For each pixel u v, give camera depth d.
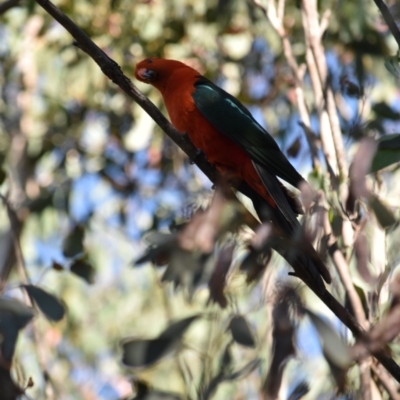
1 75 16.52
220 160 9.94
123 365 6.44
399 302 7.01
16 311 6.20
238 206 7.02
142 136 15.54
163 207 14.71
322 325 5.93
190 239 6.74
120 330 14.91
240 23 15.83
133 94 8.08
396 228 8.23
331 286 9.32
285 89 15.86
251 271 6.41
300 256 6.87
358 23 13.14
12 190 14.74
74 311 14.55
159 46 15.77
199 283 6.93
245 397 10.84
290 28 15.13
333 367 5.95
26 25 16.44
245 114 10.01
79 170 15.81
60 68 16.25
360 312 7.82
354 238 7.85
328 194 8.41
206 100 10.09
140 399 6.59
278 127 15.84
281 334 5.81
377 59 12.81
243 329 6.15
